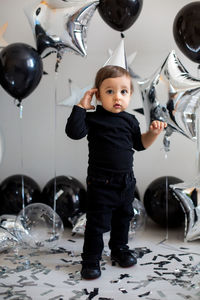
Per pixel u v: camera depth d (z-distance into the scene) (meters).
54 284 1.27
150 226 1.89
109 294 1.21
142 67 1.96
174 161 2.01
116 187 1.38
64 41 1.50
